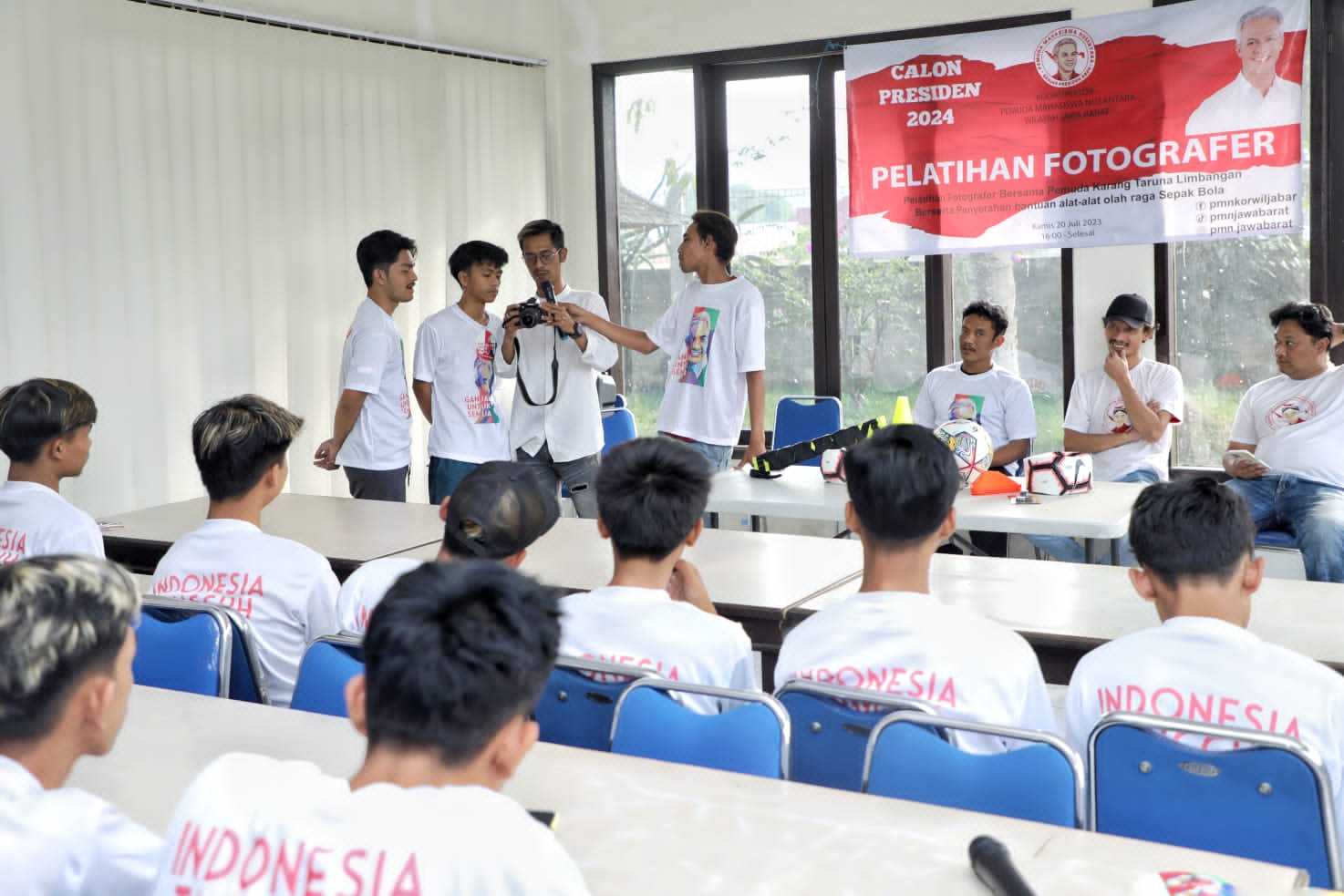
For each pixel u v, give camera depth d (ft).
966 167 19.22
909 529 6.57
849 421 21.24
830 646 6.40
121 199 15.71
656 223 22.12
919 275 20.34
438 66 19.92
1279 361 15.78
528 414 16.78
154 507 13.75
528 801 5.07
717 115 21.45
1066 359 19.34
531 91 21.62
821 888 4.32
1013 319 19.88
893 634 6.29
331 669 6.92
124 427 15.85
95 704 4.04
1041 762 5.38
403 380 16.12
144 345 16.02
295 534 12.17
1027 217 18.94
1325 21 17.35
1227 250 18.30
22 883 3.79
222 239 16.92
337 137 18.42
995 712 6.15
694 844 4.67
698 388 16.60
